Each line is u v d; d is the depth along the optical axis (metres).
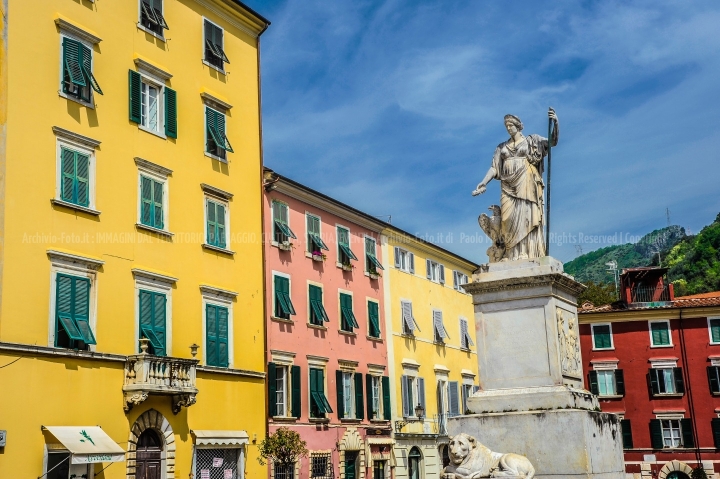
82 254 27.22
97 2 29.48
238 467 33.38
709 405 57.56
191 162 33.09
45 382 25.33
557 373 15.96
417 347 53.22
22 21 26.42
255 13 37.66
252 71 37.81
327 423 41.94
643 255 151.12
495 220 17.53
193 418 31.03
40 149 26.42
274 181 39.94
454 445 14.66
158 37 32.25
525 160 17.44
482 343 16.64
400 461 48.50
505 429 15.53
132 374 28.08
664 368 58.84
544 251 17.39
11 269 24.88
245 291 35.12
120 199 29.23
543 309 16.30
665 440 58.03
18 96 25.92
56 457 25.58
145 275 29.70
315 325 42.34
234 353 33.91
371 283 48.94
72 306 26.67
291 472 38.09
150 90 31.86
